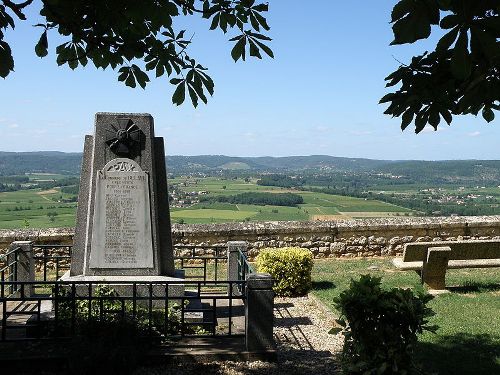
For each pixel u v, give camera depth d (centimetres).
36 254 1024
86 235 656
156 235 659
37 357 493
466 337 599
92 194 653
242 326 630
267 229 1118
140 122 659
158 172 673
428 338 597
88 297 537
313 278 967
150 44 425
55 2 361
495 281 904
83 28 412
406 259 858
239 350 537
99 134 653
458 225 1182
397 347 397
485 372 500
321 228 1142
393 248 1174
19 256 771
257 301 537
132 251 654
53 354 500
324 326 690
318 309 780
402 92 324
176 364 518
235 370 511
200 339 565
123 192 655
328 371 514
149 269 656
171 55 430
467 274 984
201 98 416
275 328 680
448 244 844
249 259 1116
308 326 690
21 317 648
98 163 655
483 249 844
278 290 864
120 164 655
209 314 683
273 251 886
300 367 525
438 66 313
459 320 666
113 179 654
